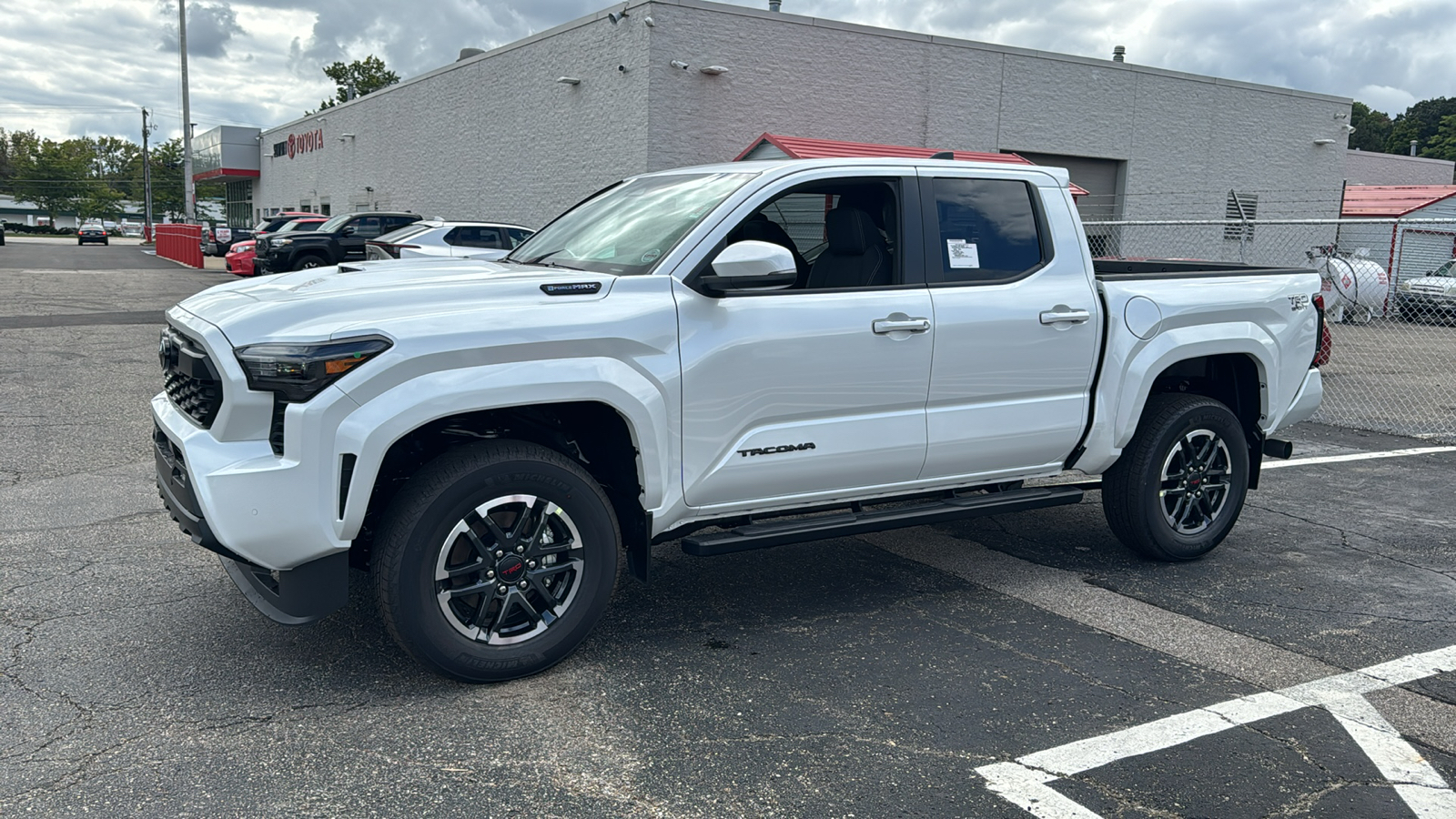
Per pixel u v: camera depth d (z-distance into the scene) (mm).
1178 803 3008
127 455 7172
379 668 3830
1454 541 5859
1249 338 5227
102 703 3494
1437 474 7625
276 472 3283
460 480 3498
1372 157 33781
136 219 126250
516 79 24188
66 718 3385
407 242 17219
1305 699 3732
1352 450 8570
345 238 22172
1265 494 6949
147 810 2850
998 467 4711
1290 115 26000
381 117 33688
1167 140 24266
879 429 4293
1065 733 3428
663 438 3846
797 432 4129
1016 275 4633
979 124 21859
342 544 3412
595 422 4023
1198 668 4000
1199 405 5145
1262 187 25953
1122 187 24047
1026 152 22594
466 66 26938
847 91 20375
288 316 3414
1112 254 24219
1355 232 26156
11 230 106312
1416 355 15969
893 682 3805
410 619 3490
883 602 4688
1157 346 4949
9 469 6730
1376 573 5234
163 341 3947
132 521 5652
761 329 4000
